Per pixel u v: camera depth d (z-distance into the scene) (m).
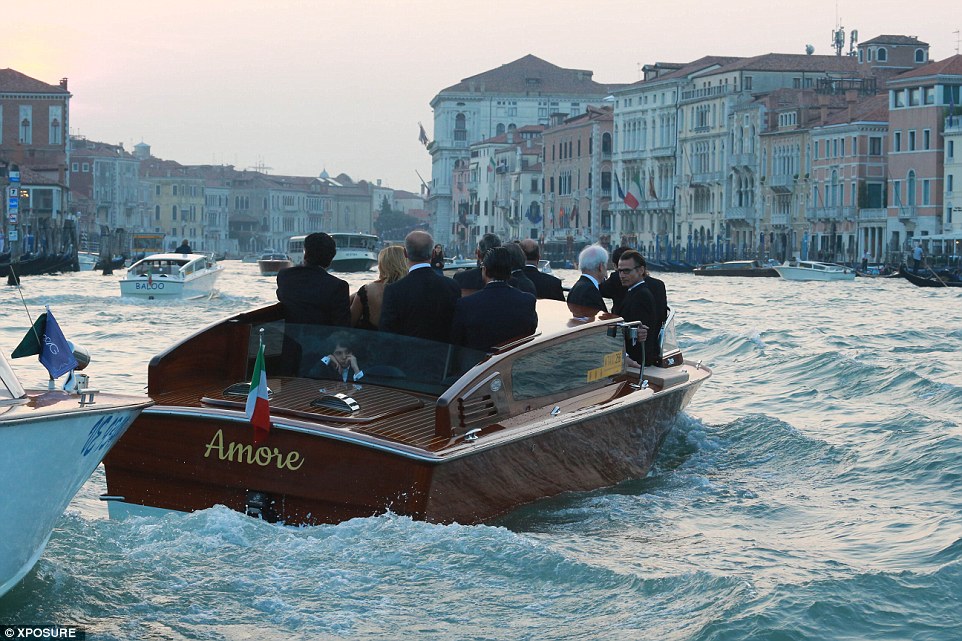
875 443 14.69
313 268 11.15
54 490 7.91
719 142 126.56
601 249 12.59
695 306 52.88
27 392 8.19
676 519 10.92
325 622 7.89
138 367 23.53
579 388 11.59
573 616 8.10
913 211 102.62
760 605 8.20
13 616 7.80
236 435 9.70
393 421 9.89
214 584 8.40
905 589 8.64
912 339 33.78
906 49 125.31
